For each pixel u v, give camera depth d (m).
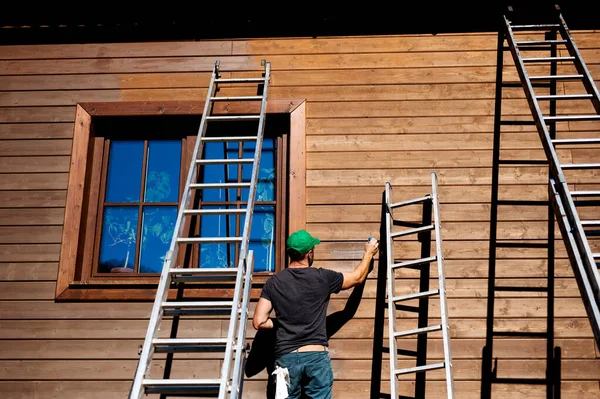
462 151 4.93
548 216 4.74
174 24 5.36
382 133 5.00
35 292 4.63
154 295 4.57
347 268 4.65
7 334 4.52
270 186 5.06
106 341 4.50
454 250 4.68
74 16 5.36
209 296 4.57
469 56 5.21
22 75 5.26
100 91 5.20
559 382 4.35
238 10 5.35
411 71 5.18
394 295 4.58
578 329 4.47
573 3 5.29
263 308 3.97
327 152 4.95
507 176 4.86
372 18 5.32
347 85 5.15
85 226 4.89
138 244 4.89
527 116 5.02
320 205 4.81
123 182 5.07
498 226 4.73
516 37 5.28
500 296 4.56
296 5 5.32
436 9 5.31
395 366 4.06
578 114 5.02
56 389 4.39
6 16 5.35
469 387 4.36
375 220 4.77
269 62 5.21
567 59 4.76
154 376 4.41
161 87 5.20
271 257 4.86
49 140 5.06
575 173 4.84
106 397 4.36
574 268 3.61
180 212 4.15
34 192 4.91
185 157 5.12
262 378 4.38
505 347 4.44
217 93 5.16
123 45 5.34
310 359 3.85
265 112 5.02
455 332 4.48
